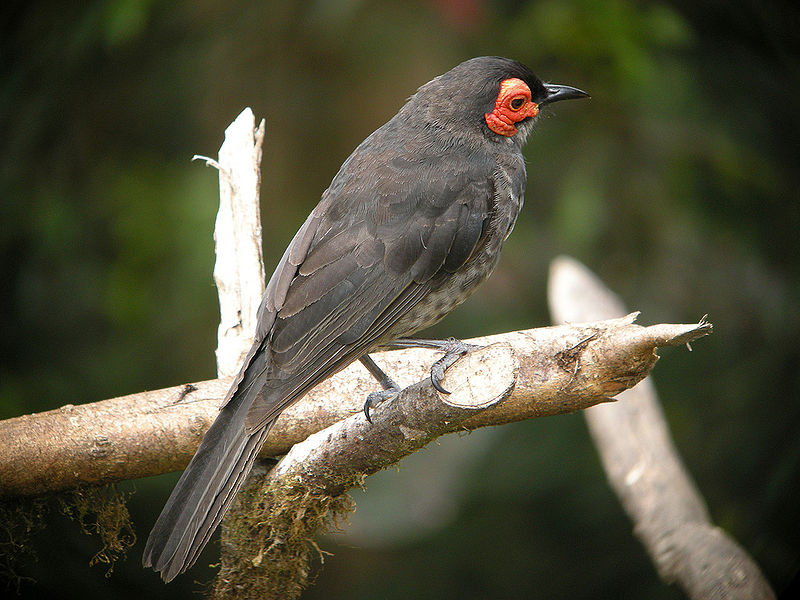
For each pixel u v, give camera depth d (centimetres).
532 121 788
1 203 1110
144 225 1104
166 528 572
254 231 778
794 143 1139
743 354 1163
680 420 1138
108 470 671
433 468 1116
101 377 1112
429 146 723
